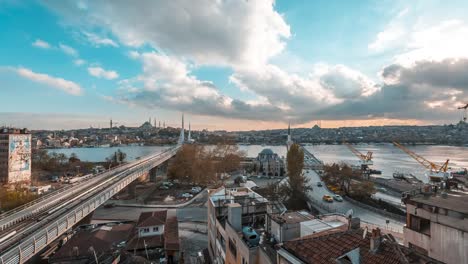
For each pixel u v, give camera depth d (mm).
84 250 42594
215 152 157875
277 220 25062
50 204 52844
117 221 65188
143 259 40156
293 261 17344
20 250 32344
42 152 182375
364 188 88750
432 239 20125
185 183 125062
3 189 72625
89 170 153875
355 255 16109
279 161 156625
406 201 23375
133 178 89625
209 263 40094
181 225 65875
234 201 35750
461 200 21891
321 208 76875
